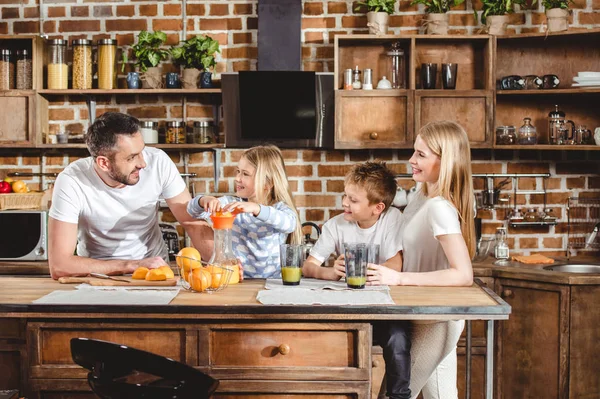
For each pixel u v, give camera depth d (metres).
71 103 4.26
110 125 2.52
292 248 2.34
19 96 4.02
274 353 2.08
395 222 2.62
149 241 2.92
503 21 3.92
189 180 4.25
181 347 2.10
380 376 2.88
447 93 3.89
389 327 2.17
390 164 4.18
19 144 4.02
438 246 2.48
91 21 4.25
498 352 3.52
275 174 2.92
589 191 4.14
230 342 2.09
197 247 2.93
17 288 2.31
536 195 4.17
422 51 4.11
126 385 1.83
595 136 3.85
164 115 4.26
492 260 3.83
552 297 3.36
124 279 2.39
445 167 2.44
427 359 2.42
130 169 2.55
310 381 2.08
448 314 2.01
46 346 2.10
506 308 2.00
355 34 4.06
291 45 4.04
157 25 4.24
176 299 2.12
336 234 2.67
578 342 3.32
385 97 3.92
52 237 2.61
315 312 2.02
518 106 4.11
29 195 3.90
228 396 2.10
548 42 4.06
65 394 2.11
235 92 4.01
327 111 4.00
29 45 4.21
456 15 4.14
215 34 4.22
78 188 2.67
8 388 2.43
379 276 2.33
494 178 4.18
